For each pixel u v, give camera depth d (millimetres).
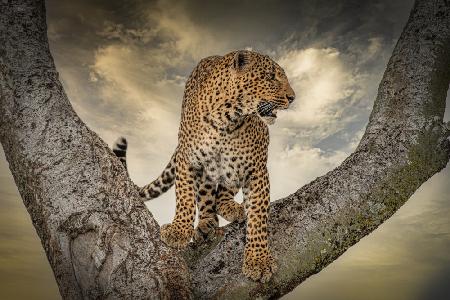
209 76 4254
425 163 3311
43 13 3389
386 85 3535
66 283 2889
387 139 3350
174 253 2994
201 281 3152
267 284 3127
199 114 4254
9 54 3223
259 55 4398
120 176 3104
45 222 2967
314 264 3178
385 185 3240
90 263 2859
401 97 3438
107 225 2896
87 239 2893
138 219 2996
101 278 2824
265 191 4480
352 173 3291
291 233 3223
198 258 3871
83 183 2992
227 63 4246
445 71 3500
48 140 3070
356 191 3229
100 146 3152
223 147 4328
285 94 4457
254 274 3111
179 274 2891
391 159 3283
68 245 2906
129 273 2814
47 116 3123
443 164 3365
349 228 3191
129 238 2898
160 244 2979
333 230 3180
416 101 3398
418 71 3469
